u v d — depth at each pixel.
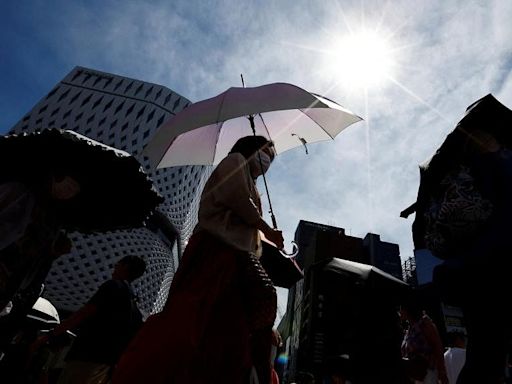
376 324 4.02
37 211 2.02
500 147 1.69
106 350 2.59
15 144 2.01
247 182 1.80
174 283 1.61
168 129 2.22
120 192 2.47
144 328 1.48
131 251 89.81
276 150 3.03
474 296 1.49
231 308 1.53
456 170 1.74
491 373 1.36
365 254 122.75
